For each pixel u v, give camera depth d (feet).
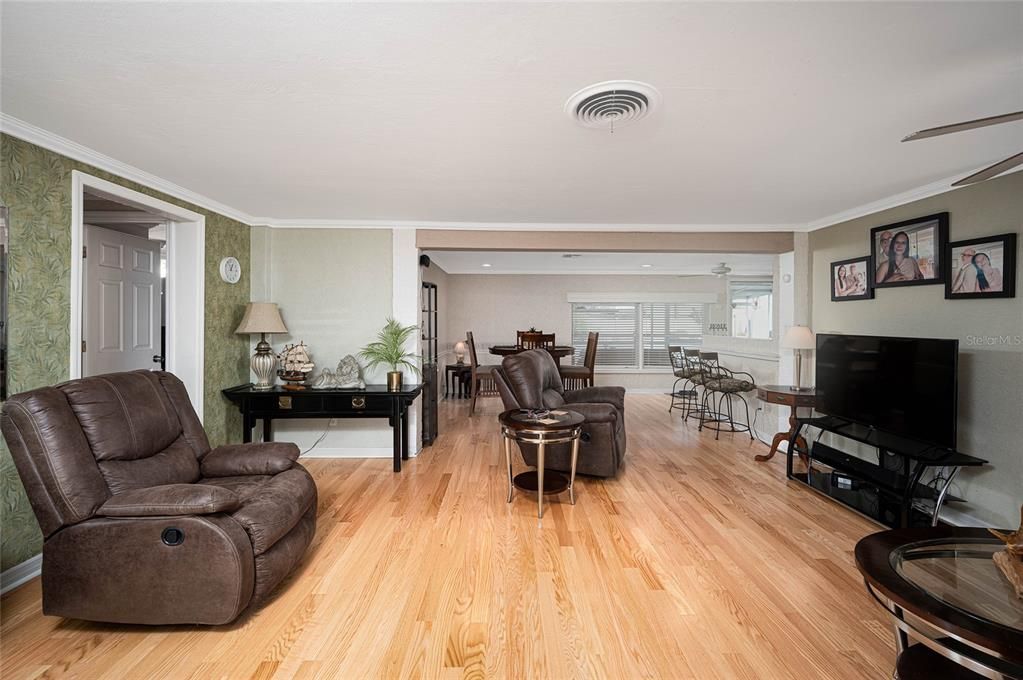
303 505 7.52
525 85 5.98
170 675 5.40
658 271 27.63
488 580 7.40
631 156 8.57
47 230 7.76
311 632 6.16
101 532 5.96
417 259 14.20
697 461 14.06
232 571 6.00
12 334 7.25
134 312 12.51
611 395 14.37
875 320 11.98
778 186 10.43
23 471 5.89
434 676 5.40
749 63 5.45
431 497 11.00
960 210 9.73
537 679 5.36
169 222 11.50
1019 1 4.37
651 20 4.67
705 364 19.12
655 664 5.58
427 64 5.50
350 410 12.71
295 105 6.58
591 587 7.20
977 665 3.87
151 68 5.63
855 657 5.70
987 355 9.21
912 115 6.84
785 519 9.75
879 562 4.93
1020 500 8.64
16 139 7.25
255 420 13.73
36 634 6.09
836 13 4.56
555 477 11.18
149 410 7.56
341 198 11.53
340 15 4.61
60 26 4.79
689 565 7.86
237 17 4.65
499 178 9.87
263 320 12.57
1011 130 7.41
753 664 5.58
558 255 22.45
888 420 10.11
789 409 14.96
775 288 15.87
